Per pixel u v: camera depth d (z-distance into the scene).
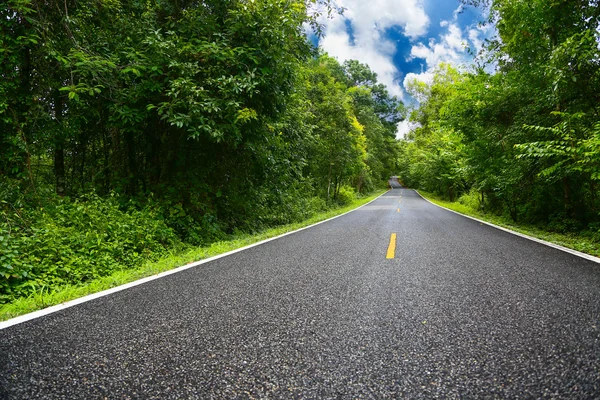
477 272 3.92
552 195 10.08
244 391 1.57
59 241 4.94
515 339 2.07
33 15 5.88
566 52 6.88
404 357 1.88
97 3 6.87
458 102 12.31
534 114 9.30
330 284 3.51
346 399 1.49
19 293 3.79
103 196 7.84
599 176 6.38
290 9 7.61
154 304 2.94
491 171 12.06
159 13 8.04
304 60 9.12
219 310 2.75
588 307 2.63
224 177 9.43
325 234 8.14
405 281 3.57
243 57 7.36
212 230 8.30
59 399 1.52
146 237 6.20
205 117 6.81
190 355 1.95
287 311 2.70
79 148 8.73
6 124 5.83
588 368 1.70
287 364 1.82
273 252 5.66
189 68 6.67
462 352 1.92
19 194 5.80
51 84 6.41
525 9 8.54
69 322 2.51
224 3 7.74
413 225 9.84
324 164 24.14
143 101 7.38
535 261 4.55
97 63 6.07
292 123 12.57
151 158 8.95
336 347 2.02
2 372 1.77
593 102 7.61
